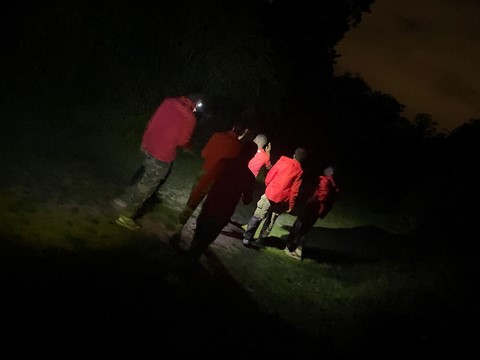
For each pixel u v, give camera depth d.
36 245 5.11
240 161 5.49
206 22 14.02
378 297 7.24
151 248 6.26
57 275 4.73
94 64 10.85
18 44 9.52
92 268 5.14
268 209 7.86
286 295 6.74
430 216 12.06
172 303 5.19
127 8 11.07
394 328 6.31
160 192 9.10
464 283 7.53
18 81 9.35
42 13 9.54
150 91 11.83
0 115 8.23
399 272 8.54
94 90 10.69
